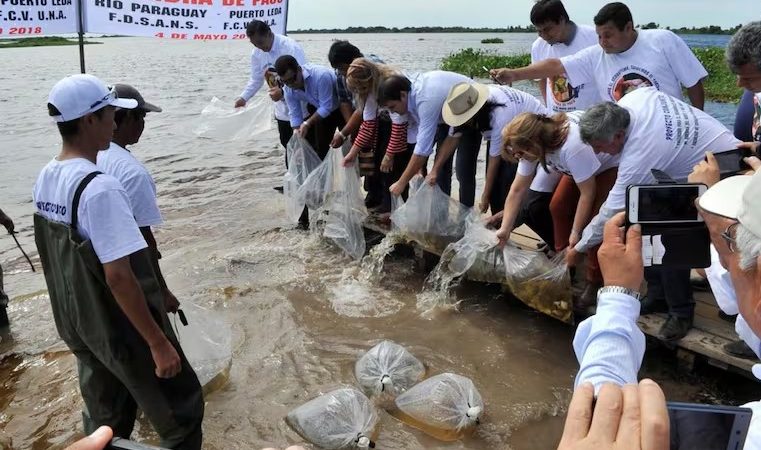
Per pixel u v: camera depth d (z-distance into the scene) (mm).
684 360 3465
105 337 2309
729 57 3029
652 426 875
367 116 5016
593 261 3727
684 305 3371
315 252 5457
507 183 4512
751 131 3846
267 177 8148
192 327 3443
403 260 5238
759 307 1038
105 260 2180
